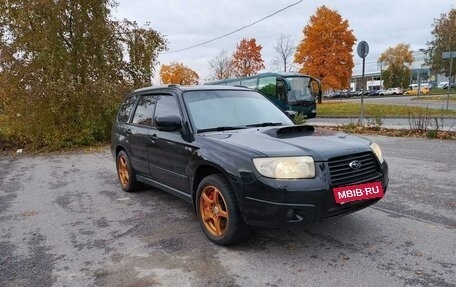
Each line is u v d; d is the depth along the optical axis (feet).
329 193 11.55
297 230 14.53
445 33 150.20
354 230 14.33
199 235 14.67
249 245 13.42
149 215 17.47
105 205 19.53
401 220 15.14
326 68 103.14
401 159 27.12
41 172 30.12
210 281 11.07
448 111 65.16
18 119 43.50
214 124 15.51
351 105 97.35
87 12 45.78
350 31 103.96
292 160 11.58
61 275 11.93
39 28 42.06
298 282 10.78
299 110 73.26
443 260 11.68
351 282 10.63
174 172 15.93
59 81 42.68
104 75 46.75
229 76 148.15
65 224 16.81
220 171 13.10
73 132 44.73
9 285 11.43
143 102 19.98
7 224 17.12
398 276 10.84
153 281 11.23
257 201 11.70
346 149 12.36
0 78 42.37
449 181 20.58
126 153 21.02
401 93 225.35
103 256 13.20
